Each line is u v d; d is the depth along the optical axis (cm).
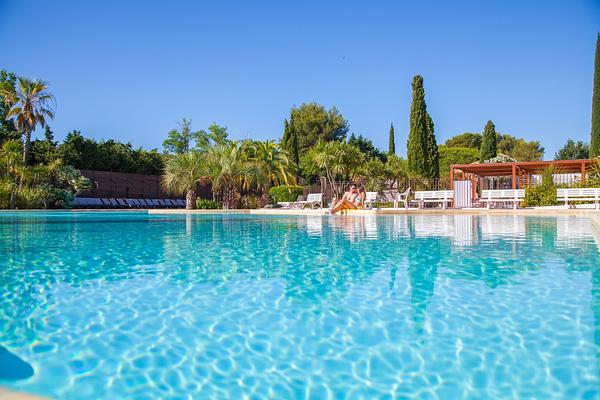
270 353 239
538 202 1789
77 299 347
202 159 2261
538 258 533
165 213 2044
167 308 323
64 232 952
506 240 731
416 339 257
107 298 351
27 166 2192
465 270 461
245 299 348
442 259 537
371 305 328
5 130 2627
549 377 207
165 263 521
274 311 314
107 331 272
